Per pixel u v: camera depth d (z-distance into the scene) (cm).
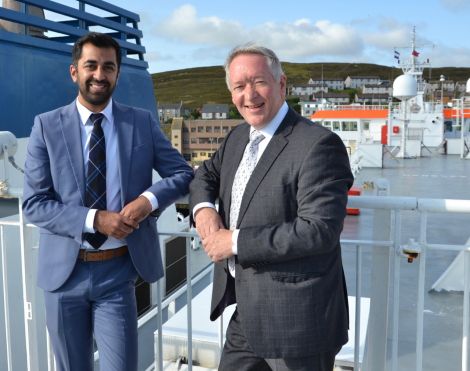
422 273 235
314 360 192
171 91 18475
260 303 191
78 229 219
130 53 735
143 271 238
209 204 218
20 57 498
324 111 2469
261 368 214
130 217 221
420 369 240
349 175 184
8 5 621
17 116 489
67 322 236
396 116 2380
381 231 248
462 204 224
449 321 546
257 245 182
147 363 516
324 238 173
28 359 295
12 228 386
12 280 384
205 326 399
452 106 2950
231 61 197
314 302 186
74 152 229
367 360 297
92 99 227
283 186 187
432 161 2139
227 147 222
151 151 245
